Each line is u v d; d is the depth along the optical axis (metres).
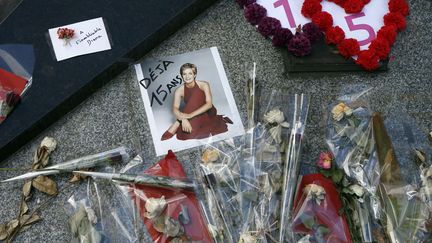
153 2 1.67
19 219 1.39
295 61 1.59
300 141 1.39
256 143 1.42
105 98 1.58
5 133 1.47
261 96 1.52
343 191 1.33
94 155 1.45
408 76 1.61
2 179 1.46
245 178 1.37
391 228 1.29
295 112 1.46
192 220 1.34
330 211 1.31
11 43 1.61
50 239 1.38
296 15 1.67
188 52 1.64
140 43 1.61
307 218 1.29
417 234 1.28
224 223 1.30
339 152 1.40
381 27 1.65
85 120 1.55
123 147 1.47
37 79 1.55
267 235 1.29
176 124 1.51
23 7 1.67
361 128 1.43
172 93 1.57
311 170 1.44
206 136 1.49
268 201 1.33
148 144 1.49
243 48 1.66
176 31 1.69
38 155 1.46
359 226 1.29
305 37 1.58
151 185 1.38
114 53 1.59
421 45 1.67
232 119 1.52
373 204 1.32
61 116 1.55
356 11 1.66
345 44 1.57
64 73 1.56
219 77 1.60
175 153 1.47
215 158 1.41
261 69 1.62
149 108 1.54
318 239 1.29
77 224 1.33
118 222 1.35
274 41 1.62
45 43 1.61
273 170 1.38
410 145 1.45
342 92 1.55
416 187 1.36
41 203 1.42
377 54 1.58
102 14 1.66
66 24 1.64
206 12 1.72
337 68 1.60
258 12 1.66
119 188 1.39
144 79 1.59
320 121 1.52
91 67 1.57
